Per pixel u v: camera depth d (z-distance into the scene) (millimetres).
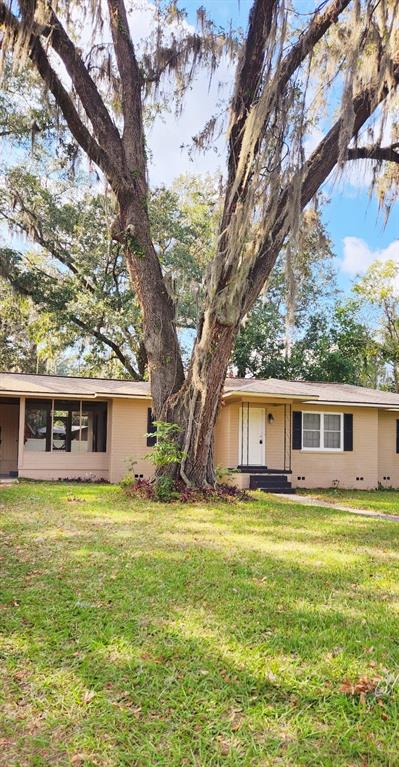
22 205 18469
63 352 22703
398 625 3844
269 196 8977
